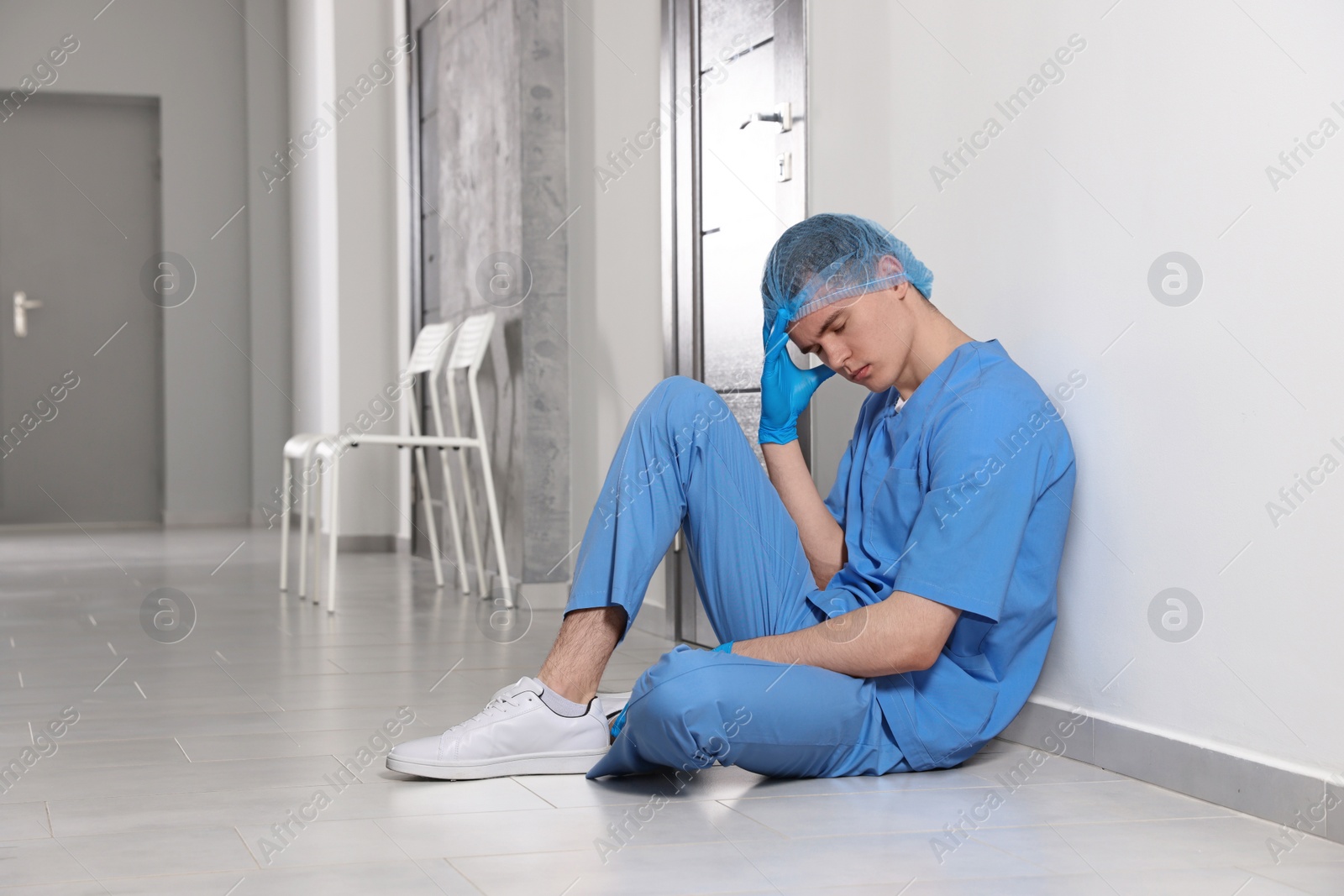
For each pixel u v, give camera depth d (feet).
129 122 21.71
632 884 3.70
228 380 21.77
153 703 6.80
